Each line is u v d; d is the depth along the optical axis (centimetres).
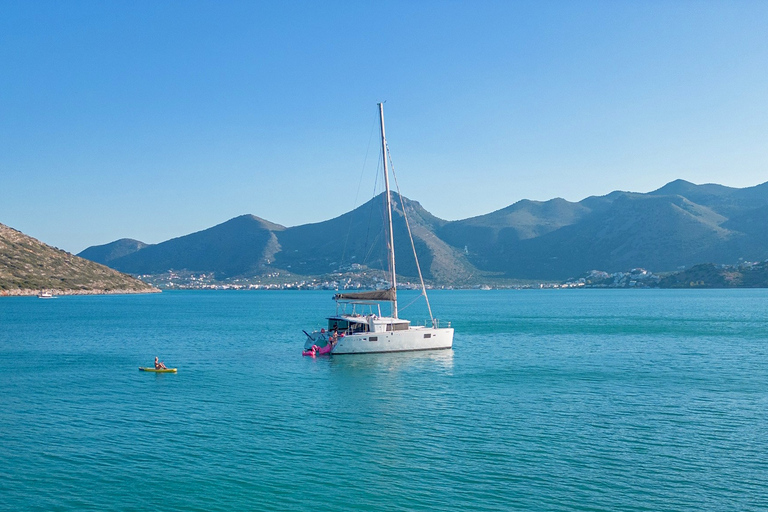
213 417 4169
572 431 3778
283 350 8050
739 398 4709
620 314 16475
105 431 3828
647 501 2720
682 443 3516
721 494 2788
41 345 8875
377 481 2962
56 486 2919
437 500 2748
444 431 3788
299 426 3922
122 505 2712
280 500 2762
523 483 2927
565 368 6231
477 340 9206
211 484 2936
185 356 7431
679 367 6306
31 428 3900
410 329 7294
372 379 5588
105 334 10712
